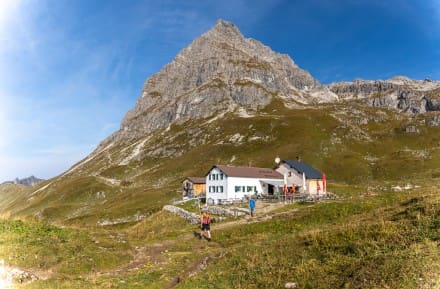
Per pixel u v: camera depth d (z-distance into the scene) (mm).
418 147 165500
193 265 23000
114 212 110500
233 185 75375
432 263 13078
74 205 152125
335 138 179375
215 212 52906
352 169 138750
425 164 132625
